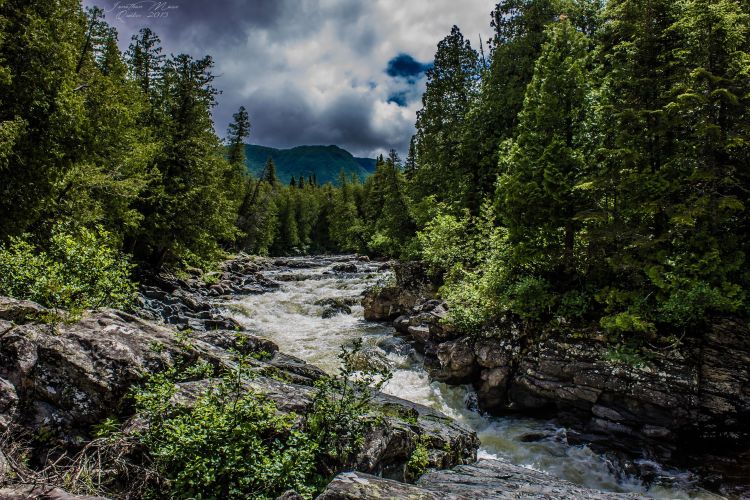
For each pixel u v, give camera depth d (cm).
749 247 1096
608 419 1109
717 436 1034
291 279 3856
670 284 1085
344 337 1969
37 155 1402
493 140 2425
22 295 761
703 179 1080
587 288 1288
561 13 2367
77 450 539
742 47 1169
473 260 1984
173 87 2881
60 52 1468
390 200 3894
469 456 897
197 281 3180
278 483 505
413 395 1383
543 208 1315
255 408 562
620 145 1218
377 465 646
